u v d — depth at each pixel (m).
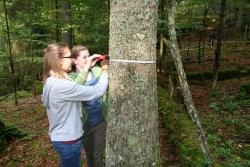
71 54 3.45
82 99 3.10
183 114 7.36
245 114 8.02
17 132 7.98
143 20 2.77
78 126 3.22
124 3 2.76
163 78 10.66
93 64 3.34
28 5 13.59
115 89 2.88
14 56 15.98
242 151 5.88
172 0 4.22
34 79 14.40
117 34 2.81
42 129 8.56
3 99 13.83
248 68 12.03
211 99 9.45
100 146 3.81
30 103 12.12
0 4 14.30
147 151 2.92
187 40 17.19
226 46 16.61
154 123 2.96
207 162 4.45
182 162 5.24
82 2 9.33
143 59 2.81
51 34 14.55
